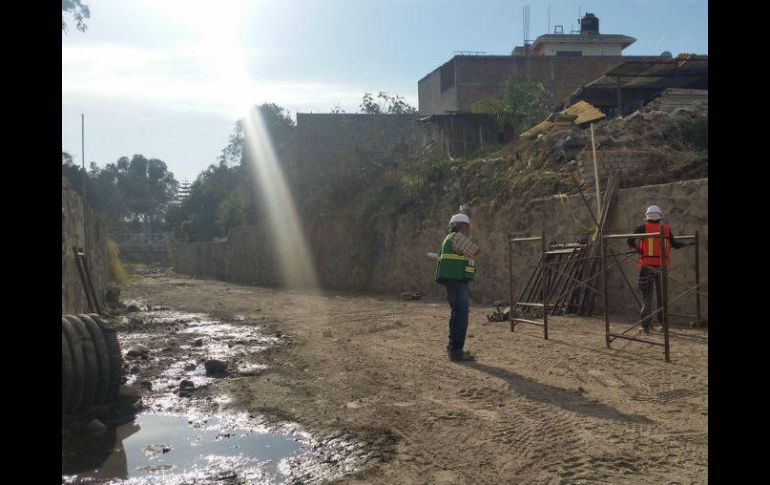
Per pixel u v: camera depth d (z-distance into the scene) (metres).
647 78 22.75
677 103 17.97
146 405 6.09
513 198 14.89
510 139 25.27
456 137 25.67
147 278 42.22
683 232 10.05
